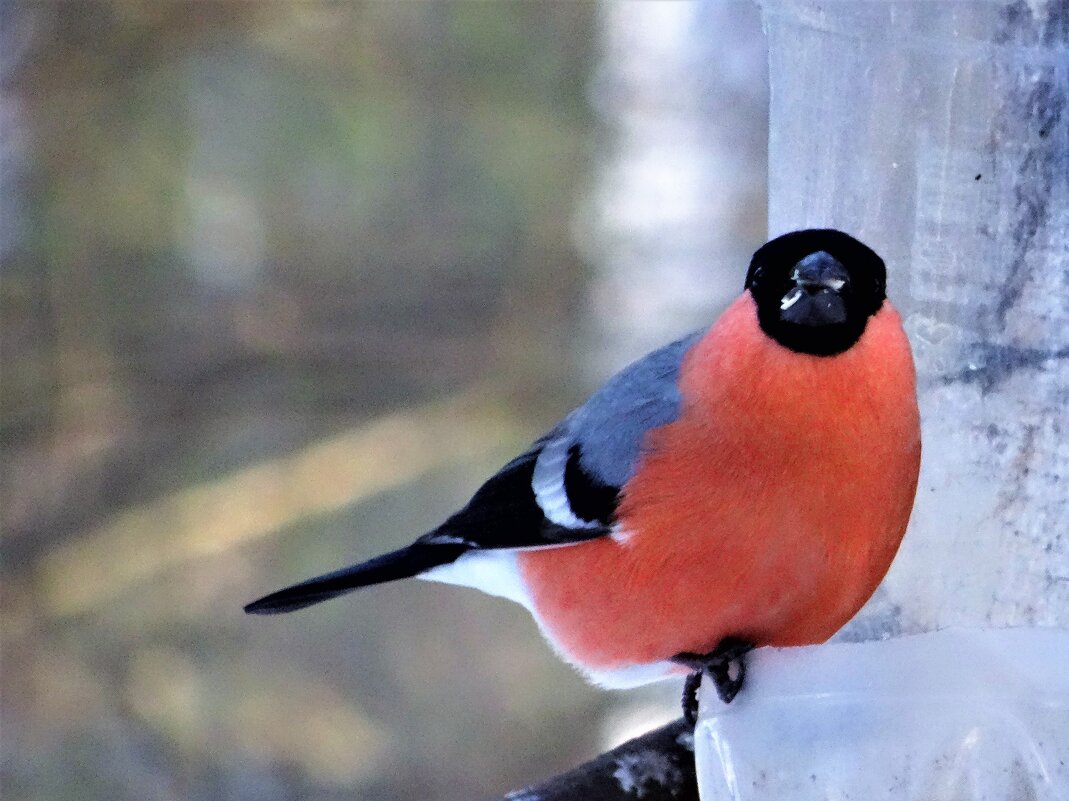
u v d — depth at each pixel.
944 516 5.30
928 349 5.35
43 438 12.38
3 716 11.74
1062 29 5.17
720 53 13.30
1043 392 5.14
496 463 12.64
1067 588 5.05
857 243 5.04
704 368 5.24
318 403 12.74
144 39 12.36
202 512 12.47
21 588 12.15
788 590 5.09
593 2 12.94
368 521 12.78
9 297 12.27
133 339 12.54
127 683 12.01
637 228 13.05
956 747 4.58
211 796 11.82
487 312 12.82
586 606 5.63
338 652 12.64
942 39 5.30
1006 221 5.24
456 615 12.85
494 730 12.54
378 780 12.24
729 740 4.97
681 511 5.14
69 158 12.24
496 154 12.82
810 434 4.92
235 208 12.60
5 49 12.26
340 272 12.75
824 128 5.58
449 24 12.70
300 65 12.62
